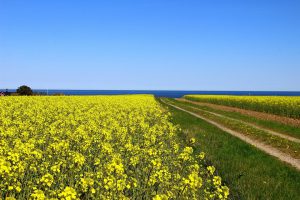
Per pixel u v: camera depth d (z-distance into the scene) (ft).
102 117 88.89
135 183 32.50
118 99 171.63
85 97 182.39
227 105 223.71
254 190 43.32
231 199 39.52
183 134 82.53
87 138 53.26
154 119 96.94
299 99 183.21
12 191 32.14
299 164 62.23
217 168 51.47
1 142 46.50
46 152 43.09
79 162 37.47
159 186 35.01
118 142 56.39
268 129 106.22
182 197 32.48
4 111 84.94
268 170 53.93
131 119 82.64
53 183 34.24
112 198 30.99
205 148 66.08
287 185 46.57
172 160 46.73
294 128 104.17
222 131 96.63
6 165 30.50
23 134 53.16
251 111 173.58
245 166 54.24
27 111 87.86
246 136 92.38
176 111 162.61
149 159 43.98
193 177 31.09
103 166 38.34
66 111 99.19
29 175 35.88
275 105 155.12
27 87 236.84
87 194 32.96
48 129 60.08
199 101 291.58
